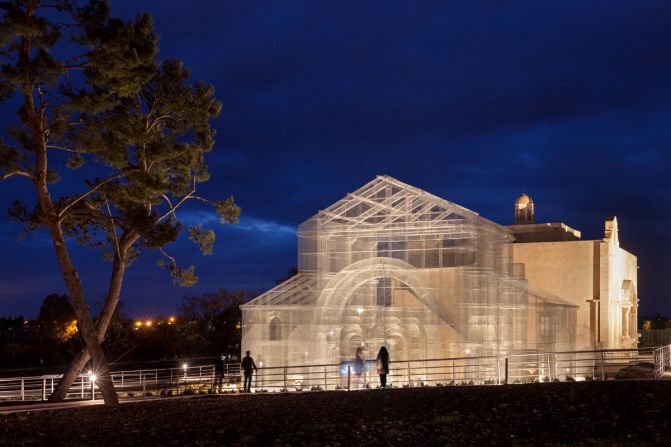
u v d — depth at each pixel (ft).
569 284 166.30
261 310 136.15
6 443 51.85
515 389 67.51
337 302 131.95
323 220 136.56
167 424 58.70
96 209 96.68
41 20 79.87
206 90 99.86
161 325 233.55
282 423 55.26
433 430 48.32
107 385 86.63
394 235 133.08
